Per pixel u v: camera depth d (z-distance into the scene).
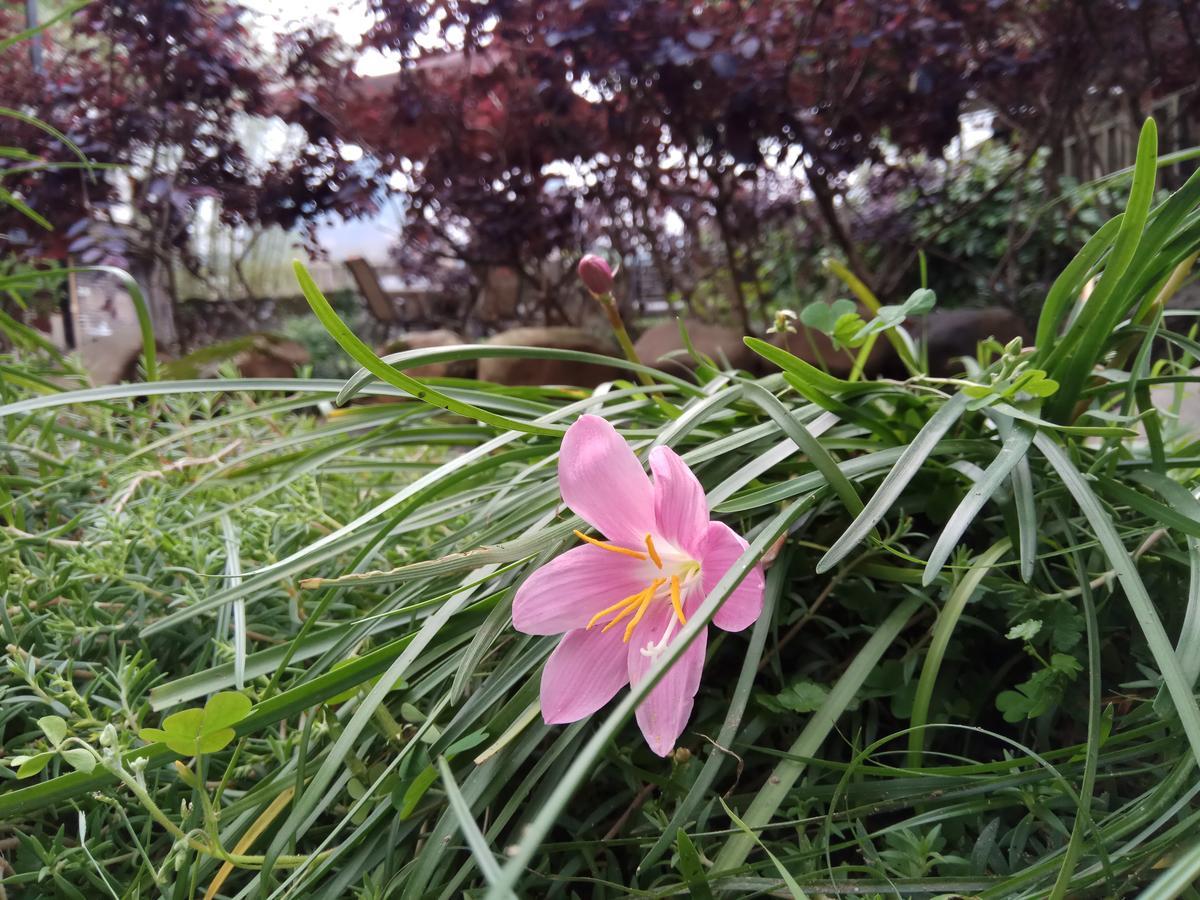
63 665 0.21
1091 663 0.17
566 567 0.19
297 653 0.21
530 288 1.45
